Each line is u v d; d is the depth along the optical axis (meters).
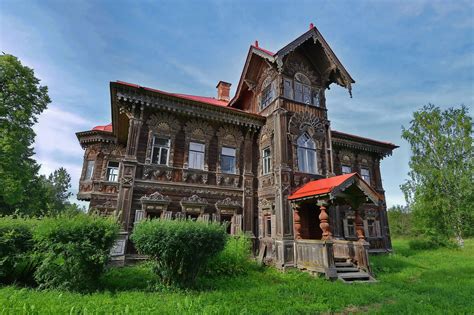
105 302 5.40
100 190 16.53
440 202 22.42
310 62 15.84
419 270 11.78
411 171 25.19
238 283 8.16
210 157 13.40
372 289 8.02
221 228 8.04
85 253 6.45
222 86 20.91
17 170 19.92
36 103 21.62
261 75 16.06
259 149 14.56
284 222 11.75
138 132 11.65
